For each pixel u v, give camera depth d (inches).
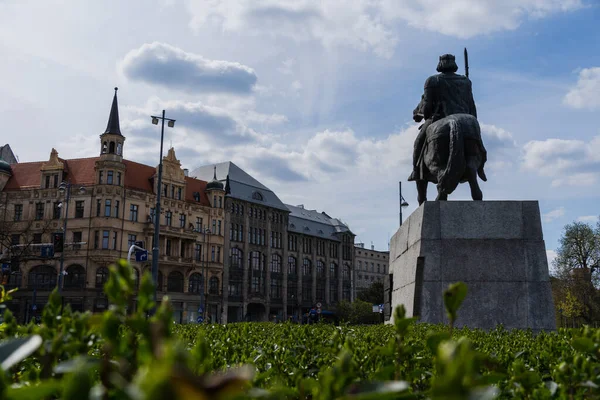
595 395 86.5
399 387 50.1
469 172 422.6
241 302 3036.4
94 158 2605.8
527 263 406.3
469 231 414.0
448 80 471.2
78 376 38.1
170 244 2711.6
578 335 139.9
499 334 259.6
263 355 134.2
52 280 2442.2
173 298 2667.3
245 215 3142.2
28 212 2529.5
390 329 271.9
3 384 45.3
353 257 4055.1
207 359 94.8
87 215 2452.0
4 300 128.6
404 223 495.5
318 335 198.7
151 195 2642.7
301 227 3673.7
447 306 72.8
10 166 2645.2
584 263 2148.1
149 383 34.5
